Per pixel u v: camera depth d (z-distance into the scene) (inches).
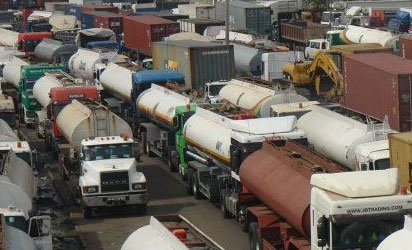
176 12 6363.2
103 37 4854.8
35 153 2043.6
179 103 2475.4
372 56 2800.2
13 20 7249.0
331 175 1326.3
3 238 1203.2
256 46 4072.3
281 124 1856.5
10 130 2314.2
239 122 1870.1
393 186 1288.1
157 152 2603.3
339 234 1262.3
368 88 2628.0
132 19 4753.9
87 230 1887.3
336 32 4436.5
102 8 6112.2
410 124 2438.5
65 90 2605.8
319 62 3531.0
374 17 5462.6
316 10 5748.0
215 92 2972.4
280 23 5211.6
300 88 3602.4
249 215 1638.8
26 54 4591.5
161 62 3508.9
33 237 1462.8
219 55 3164.4
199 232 1258.0
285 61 3804.1
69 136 2241.6
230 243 1748.3
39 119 2938.0
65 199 2158.0
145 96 2765.7
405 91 2434.8
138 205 2003.0
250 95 2640.3
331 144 2001.7
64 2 7465.6
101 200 1974.7
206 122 2151.8
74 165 2204.7
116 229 1888.5
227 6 3462.1
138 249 1258.0
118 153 2036.2
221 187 1971.0
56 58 4284.0
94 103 2422.5
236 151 1834.4
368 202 1261.1
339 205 1258.0
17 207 1563.7
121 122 2217.0
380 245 1152.2
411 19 5073.8
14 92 3432.6
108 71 3376.0
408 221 1143.0
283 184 1530.5
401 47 3425.2
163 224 1284.4
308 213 1411.2
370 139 1907.0
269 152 1692.9
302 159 1579.7
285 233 1517.0
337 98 3417.8
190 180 2174.0
